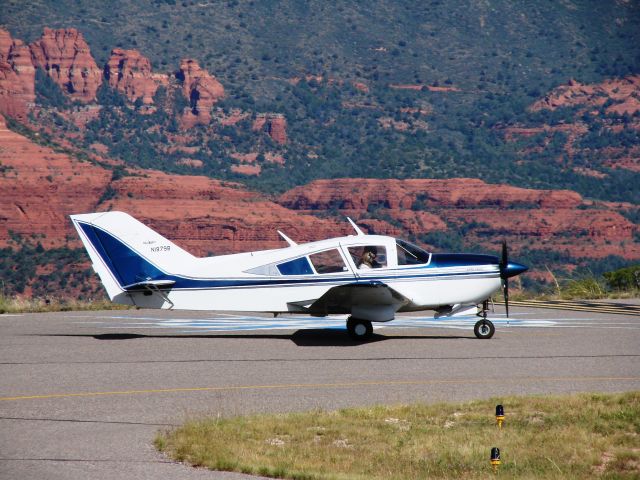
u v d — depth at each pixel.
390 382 56.41
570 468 38.97
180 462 39.66
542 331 80.62
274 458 40.00
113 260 75.38
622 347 70.31
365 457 40.47
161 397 52.28
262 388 54.75
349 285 70.62
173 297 75.44
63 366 62.44
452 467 39.03
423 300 75.06
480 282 75.31
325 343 73.38
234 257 75.94
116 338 76.69
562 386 54.78
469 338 76.12
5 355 67.25
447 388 54.44
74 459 39.84
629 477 37.81
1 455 40.38
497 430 44.34
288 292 74.75
